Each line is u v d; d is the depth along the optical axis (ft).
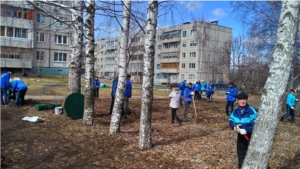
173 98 30.12
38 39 107.14
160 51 201.16
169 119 33.78
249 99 84.12
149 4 17.97
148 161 16.70
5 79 34.81
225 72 161.27
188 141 22.35
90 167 15.39
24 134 21.79
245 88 121.90
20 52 103.30
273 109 10.25
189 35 175.94
